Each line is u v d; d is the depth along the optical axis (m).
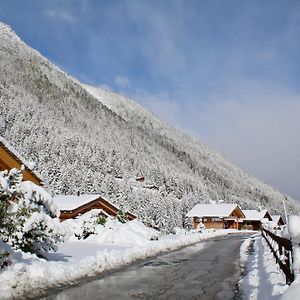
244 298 8.60
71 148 127.62
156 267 14.49
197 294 9.32
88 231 24.92
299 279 6.14
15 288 8.84
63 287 9.88
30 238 11.60
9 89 189.12
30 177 22.45
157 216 80.12
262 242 27.30
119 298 8.82
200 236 38.88
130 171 148.88
